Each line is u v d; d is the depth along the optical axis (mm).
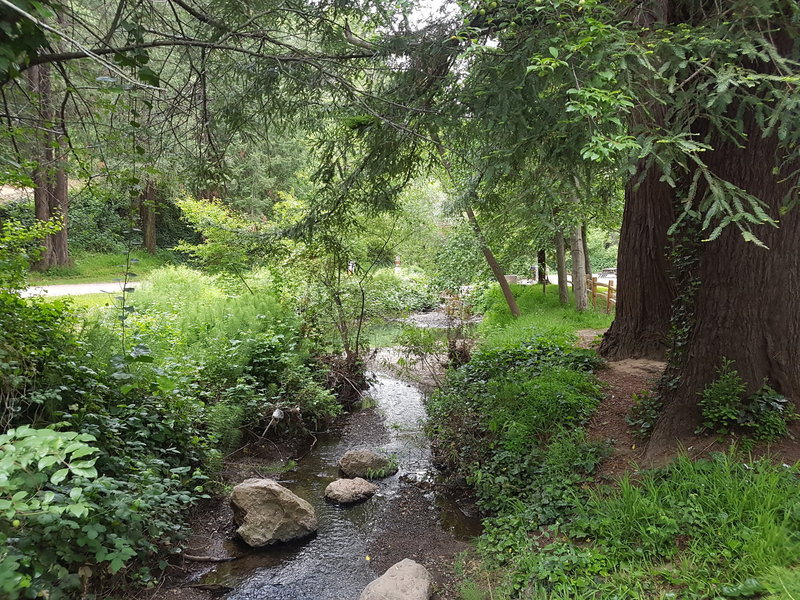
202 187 4652
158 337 6297
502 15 3305
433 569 4082
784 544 2947
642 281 7613
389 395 9242
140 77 2555
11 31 1974
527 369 7098
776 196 4051
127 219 3688
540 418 5465
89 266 18375
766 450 3865
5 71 2025
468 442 5859
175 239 24016
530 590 3350
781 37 2963
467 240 14016
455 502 5277
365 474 5961
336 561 4305
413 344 9828
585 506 4027
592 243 28516
